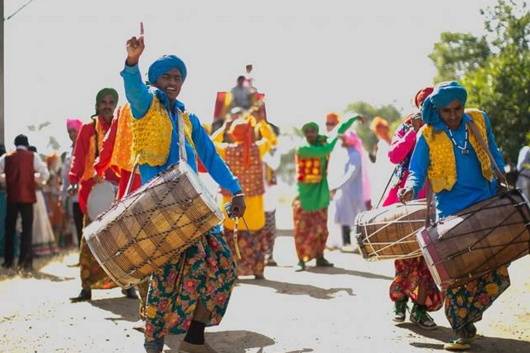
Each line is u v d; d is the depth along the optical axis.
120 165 6.78
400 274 6.81
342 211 13.41
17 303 8.12
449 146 5.80
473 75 13.77
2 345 6.27
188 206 5.07
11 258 11.55
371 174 13.36
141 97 5.35
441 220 5.67
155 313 5.40
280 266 11.37
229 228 9.75
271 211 11.52
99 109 8.08
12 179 11.28
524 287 8.35
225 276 5.54
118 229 5.23
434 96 5.77
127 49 5.19
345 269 10.75
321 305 7.89
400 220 6.21
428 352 5.96
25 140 11.41
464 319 5.89
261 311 7.61
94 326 6.94
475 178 5.81
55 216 14.31
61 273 10.80
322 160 10.81
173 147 5.54
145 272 5.31
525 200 5.57
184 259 5.39
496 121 13.06
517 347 6.06
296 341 6.35
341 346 6.16
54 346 6.23
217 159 5.87
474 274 5.54
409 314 7.26
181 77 5.68
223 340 6.42
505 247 5.46
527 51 13.87
